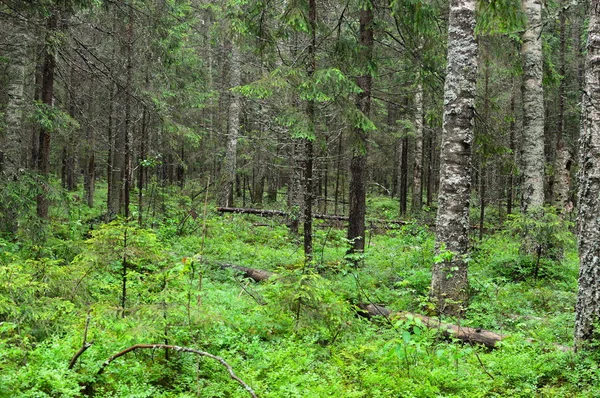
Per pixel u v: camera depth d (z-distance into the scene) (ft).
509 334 23.84
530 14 41.88
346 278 34.35
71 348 18.10
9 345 16.99
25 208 35.42
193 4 79.10
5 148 44.24
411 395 17.46
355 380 18.93
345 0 41.55
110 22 54.24
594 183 19.88
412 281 33.24
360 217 39.96
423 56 41.16
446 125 29.30
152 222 52.80
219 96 93.81
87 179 87.71
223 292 28.73
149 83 56.24
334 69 31.81
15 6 38.32
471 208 79.30
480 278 36.24
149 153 59.67
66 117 40.52
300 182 55.36
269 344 21.95
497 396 17.93
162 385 17.69
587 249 20.15
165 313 17.90
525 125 41.96
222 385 17.60
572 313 27.58
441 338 24.35
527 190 41.34
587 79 20.21
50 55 41.37
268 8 38.40
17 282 18.01
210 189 70.69
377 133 83.46
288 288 22.65
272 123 56.39
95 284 23.24
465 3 28.96
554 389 18.20
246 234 54.85
